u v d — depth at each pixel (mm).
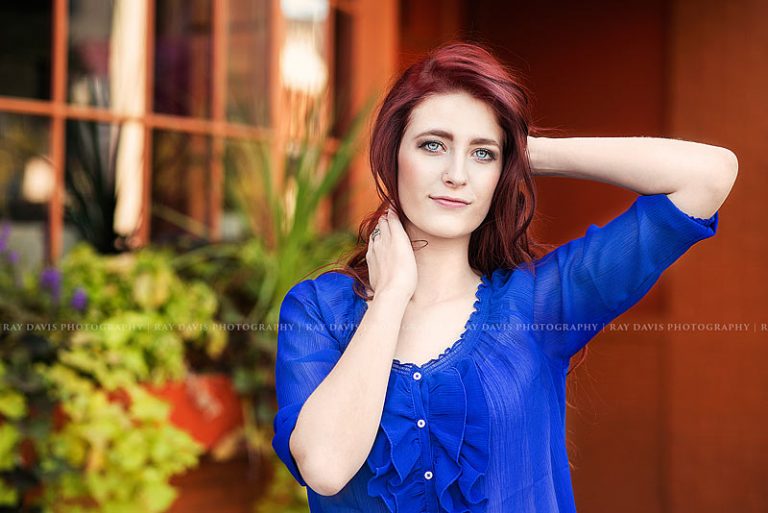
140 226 7082
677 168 2652
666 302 8203
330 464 2467
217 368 6375
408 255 2660
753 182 7566
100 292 6129
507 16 9562
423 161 2670
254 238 6914
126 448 5730
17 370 5336
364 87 8234
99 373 5703
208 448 6184
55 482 5547
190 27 7398
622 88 8906
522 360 2645
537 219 3012
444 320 2715
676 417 7969
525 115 2703
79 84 6930
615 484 8328
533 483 2609
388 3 8266
